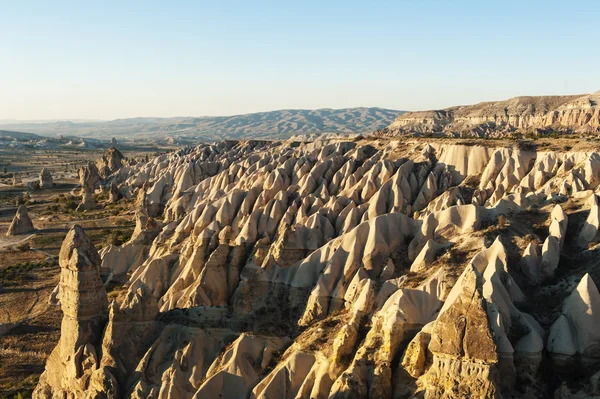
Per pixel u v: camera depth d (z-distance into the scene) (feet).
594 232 135.03
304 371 114.83
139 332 125.59
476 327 89.30
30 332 184.85
